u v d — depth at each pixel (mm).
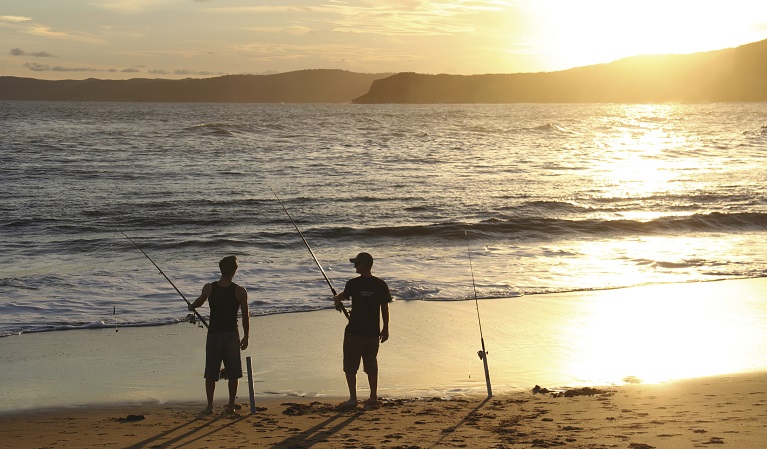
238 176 30719
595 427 5617
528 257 16297
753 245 17906
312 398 7324
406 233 19125
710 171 34562
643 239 18906
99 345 9531
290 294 12672
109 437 5762
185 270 14648
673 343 9516
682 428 5449
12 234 18719
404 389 7594
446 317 10992
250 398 6648
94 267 15031
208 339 6523
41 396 7430
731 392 7023
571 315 11094
